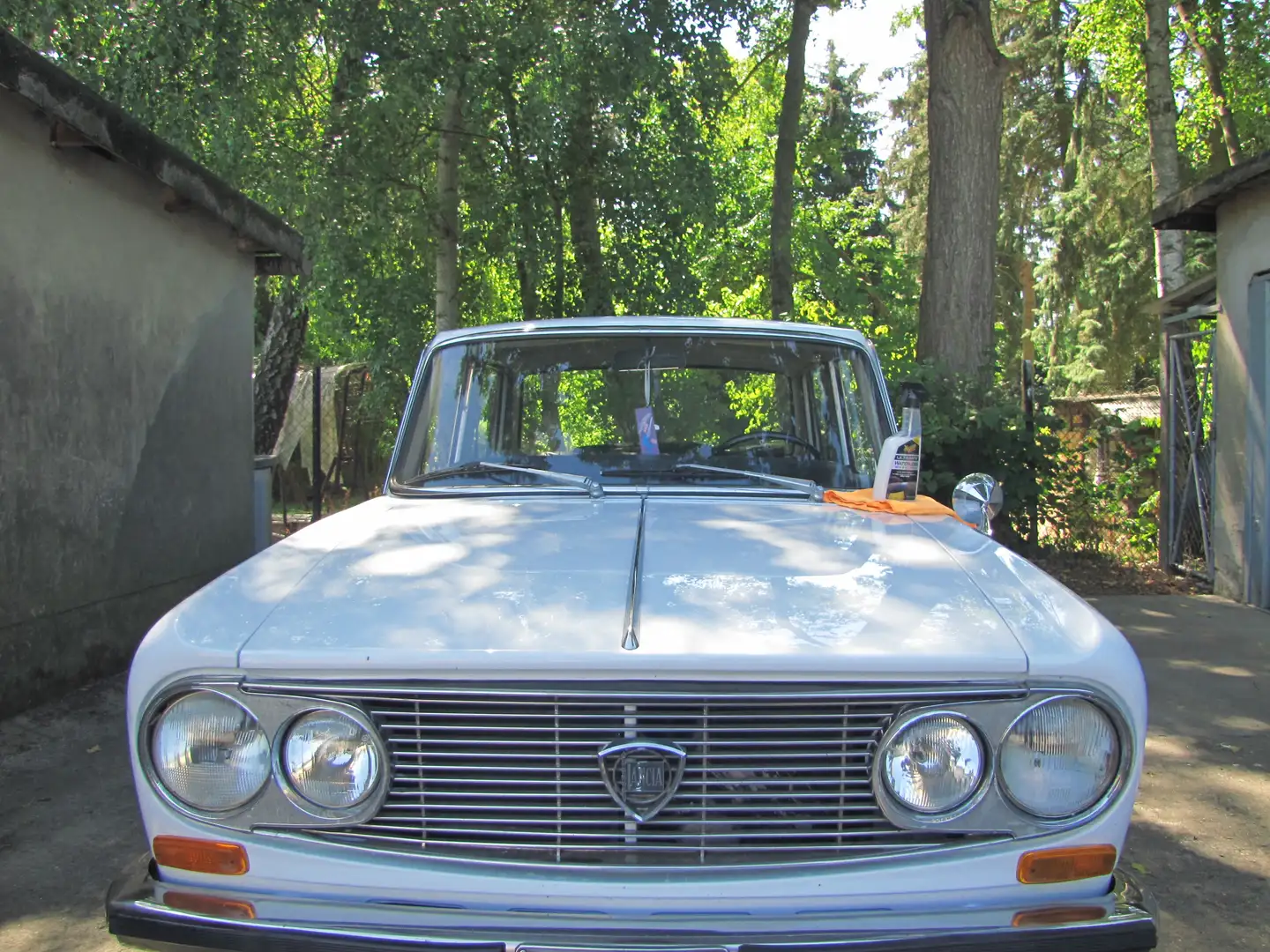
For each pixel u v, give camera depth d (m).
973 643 1.92
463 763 1.91
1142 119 17.84
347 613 2.05
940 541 2.56
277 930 1.83
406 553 2.42
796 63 11.16
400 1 8.33
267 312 17.73
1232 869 3.41
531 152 9.06
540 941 1.79
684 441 3.34
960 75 8.81
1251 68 16.44
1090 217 24.33
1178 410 8.91
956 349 8.93
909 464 3.05
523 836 1.89
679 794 1.89
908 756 1.87
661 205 9.47
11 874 3.33
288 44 8.43
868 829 1.89
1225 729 4.79
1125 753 1.90
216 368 6.70
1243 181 7.10
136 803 3.90
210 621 2.05
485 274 11.69
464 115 9.44
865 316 18.06
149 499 5.89
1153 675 5.68
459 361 3.47
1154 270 23.78
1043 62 24.55
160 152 5.40
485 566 2.29
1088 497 9.51
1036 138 25.67
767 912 1.84
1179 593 8.08
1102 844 1.89
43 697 4.97
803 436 3.37
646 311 9.70
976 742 1.88
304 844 1.91
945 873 1.85
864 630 1.96
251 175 8.88
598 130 9.49
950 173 8.88
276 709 1.90
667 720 1.90
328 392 14.78
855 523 2.74
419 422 3.40
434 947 1.79
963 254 8.88
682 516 2.78
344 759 1.90
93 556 5.35
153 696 1.94
